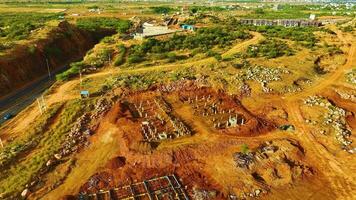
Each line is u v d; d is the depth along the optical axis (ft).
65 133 164.86
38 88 234.99
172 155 143.23
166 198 124.67
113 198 124.36
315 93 207.00
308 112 185.57
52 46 306.96
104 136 161.79
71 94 207.10
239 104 195.52
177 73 231.91
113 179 134.92
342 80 230.27
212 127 165.48
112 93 204.44
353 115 187.21
